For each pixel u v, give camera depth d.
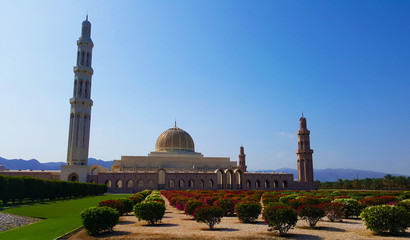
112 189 103.31
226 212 34.84
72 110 104.38
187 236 22.47
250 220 29.95
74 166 99.81
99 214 23.73
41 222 30.73
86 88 107.75
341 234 23.19
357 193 68.44
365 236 22.42
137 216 28.73
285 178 120.19
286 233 23.42
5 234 24.94
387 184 123.81
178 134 134.88
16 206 47.72
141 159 121.38
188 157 125.56
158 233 23.89
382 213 22.97
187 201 34.91
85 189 78.44
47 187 60.22
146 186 105.88
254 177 117.88
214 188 111.94
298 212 26.42
